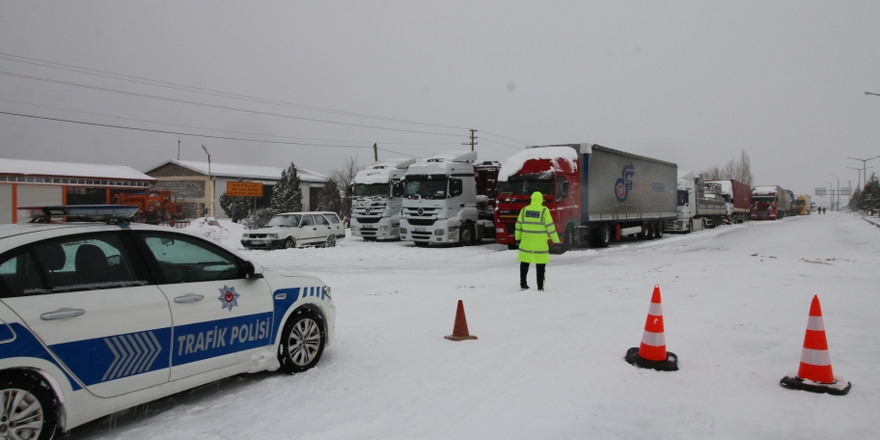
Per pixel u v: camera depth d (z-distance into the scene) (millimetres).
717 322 7867
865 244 24406
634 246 25641
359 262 19031
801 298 9875
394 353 6418
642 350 5840
